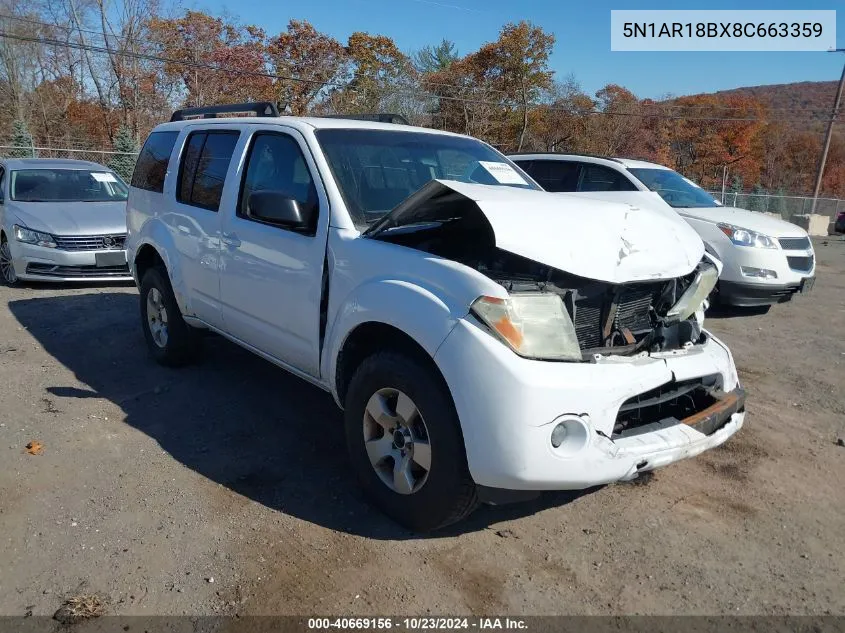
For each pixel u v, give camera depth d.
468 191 3.32
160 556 3.19
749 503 3.85
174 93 37.00
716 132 54.56
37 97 36.28
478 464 2.95
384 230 3.65
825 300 10.13
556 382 2.90
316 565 3.15
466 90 39.38
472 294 2.99
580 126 42.94
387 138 4.41
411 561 3.20
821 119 56.31
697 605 2.97
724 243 8.53
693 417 3.35
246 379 5.52
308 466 4.10
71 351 6.20
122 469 4.01
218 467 4.07
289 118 4.55
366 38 39.97
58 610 2.82
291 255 4.00
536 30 39.25
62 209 9.02
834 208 34.19
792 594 3.06
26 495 3.69
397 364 3.26
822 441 4.73
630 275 3.33
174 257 5.23
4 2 33.84
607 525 3.57
